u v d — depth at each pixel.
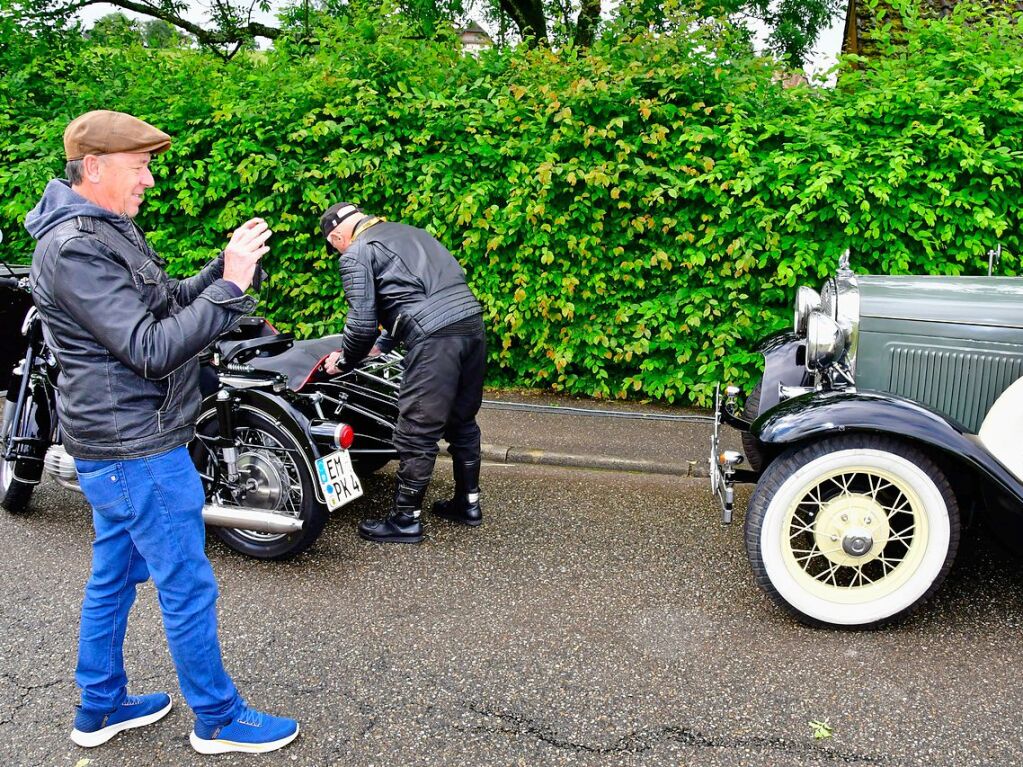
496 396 6.21
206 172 6.31
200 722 2.42
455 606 3.36
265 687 2.80
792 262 5.38
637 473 4.97
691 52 5.57
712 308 5.66
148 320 2.04
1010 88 5.26
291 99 6.00
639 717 2.65
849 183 5.09
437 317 3.65
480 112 5.79
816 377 3.82
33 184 6.26
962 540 3.96
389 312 3.73
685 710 2.69
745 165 5.28
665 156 5.50
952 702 2.73
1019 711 2.69
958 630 3.20
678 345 5.78
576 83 5.41
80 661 2.43
